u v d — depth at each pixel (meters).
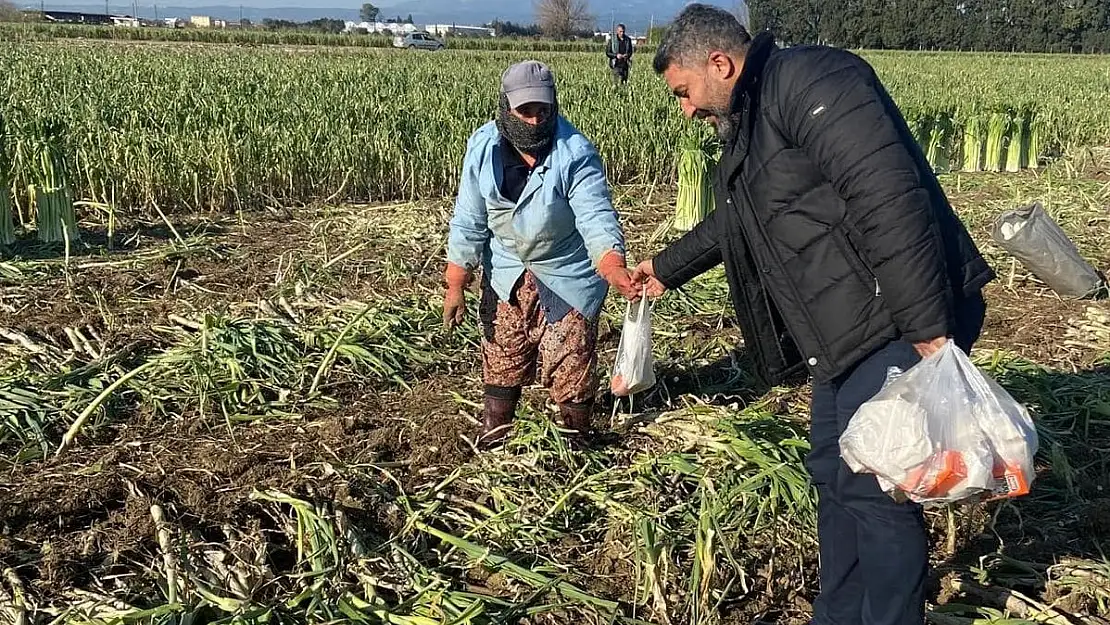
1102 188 10.84
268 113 11.00
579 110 12.64
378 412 4.57
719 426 4.16
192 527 3.45
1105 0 68.69
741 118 2.64
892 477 2.43
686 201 9.02
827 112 2.40
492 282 3.96
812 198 2.56
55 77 15.70
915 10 70.69
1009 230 3.90
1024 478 2.42
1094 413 4.64
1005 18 71.19
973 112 13.45
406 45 52.25
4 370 4.72
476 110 12.15
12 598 3.01
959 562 3.52
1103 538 3.66
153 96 12.50
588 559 3.44
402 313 5.85
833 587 2.89
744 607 3.28
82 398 4.41
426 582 3.23
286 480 3.79
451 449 4.16
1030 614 3.17
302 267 6.90
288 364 4.94
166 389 4.58
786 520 3.57
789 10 72.12
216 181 9.40
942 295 2.36
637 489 3.79
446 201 10.23
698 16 2.62
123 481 3.73
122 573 3.19
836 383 2.79
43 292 6.19
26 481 3.73
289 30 74.69
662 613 3.14
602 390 4.80
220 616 3.02
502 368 4.09
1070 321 6.11
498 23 100.12
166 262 7.14
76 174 8.72
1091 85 23.38
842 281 2.58
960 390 2.40
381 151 10.45
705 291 6.55
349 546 3.36
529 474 3.93
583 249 3.88
